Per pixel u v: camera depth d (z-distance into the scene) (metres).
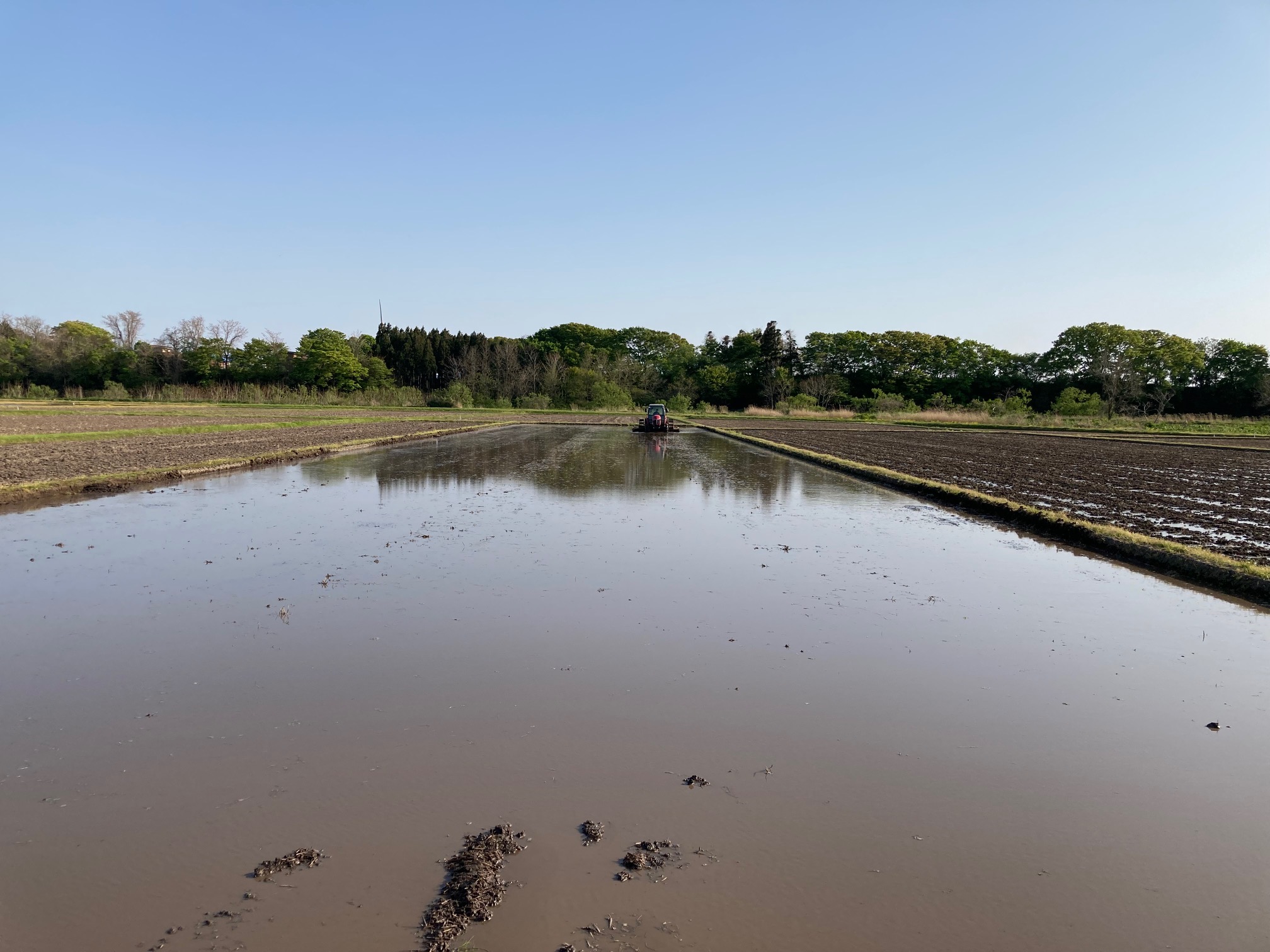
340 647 7.28
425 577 9.96
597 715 5.84
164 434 33.03
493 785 4.76
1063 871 4.02
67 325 108.00
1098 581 10.44
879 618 8.55
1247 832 4.45
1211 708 6.24
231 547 11.62
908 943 3.43
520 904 3.63
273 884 3.79
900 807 4.61
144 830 4.24
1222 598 9.64
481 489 18.89
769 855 4.08
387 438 33.66
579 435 42.78
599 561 11.09
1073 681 6.79
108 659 6.89
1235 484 21.97
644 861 3.99
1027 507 15.53
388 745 5.27
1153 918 3.66
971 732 5.70
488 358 99.25
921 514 16.12
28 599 8.75
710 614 8.55
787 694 6.32
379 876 3.86
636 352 118.88
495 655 7.10
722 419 74.06
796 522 14.88
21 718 5.67
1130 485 21.33
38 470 19.70
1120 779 5.04
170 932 3.42
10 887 3.76
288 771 4.89
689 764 5.08
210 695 6.11
